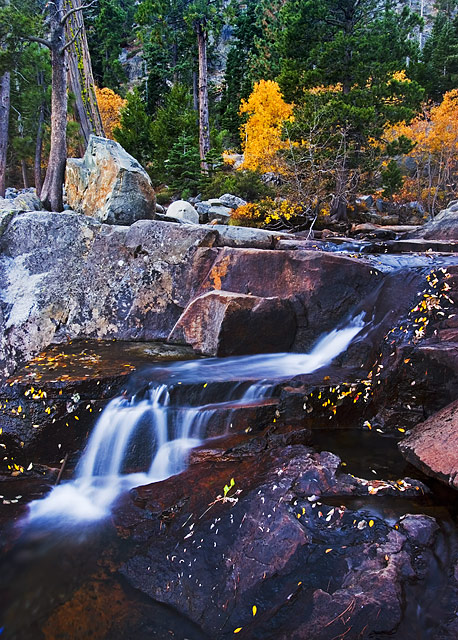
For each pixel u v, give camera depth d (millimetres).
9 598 3180
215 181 21688
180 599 3076
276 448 4672
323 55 16656
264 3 33844
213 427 5039
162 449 4957
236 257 6992
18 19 10266
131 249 7402
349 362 6137
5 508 4234
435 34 40281
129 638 2830
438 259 7566
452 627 2605
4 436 4914
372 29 17734
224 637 2770
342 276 6672
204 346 6457
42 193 10781
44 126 20672
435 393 5152
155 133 27672
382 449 4824
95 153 9508
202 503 3939
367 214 18703
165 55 38281
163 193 23891
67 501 4344
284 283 6793
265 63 32438
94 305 7340
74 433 4992
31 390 4945
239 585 3068
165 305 7207
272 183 20156
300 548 3209
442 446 4066
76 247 7566
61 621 2977
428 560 3076
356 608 2707
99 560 3508
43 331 7137
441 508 3658
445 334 5449
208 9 25781
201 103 26406
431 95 34250
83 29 16062
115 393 5203
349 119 16016
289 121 16766
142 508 4066
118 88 45188
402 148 17016
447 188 23500
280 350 6559
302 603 2840
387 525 3379
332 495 3750
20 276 7328
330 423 5312
